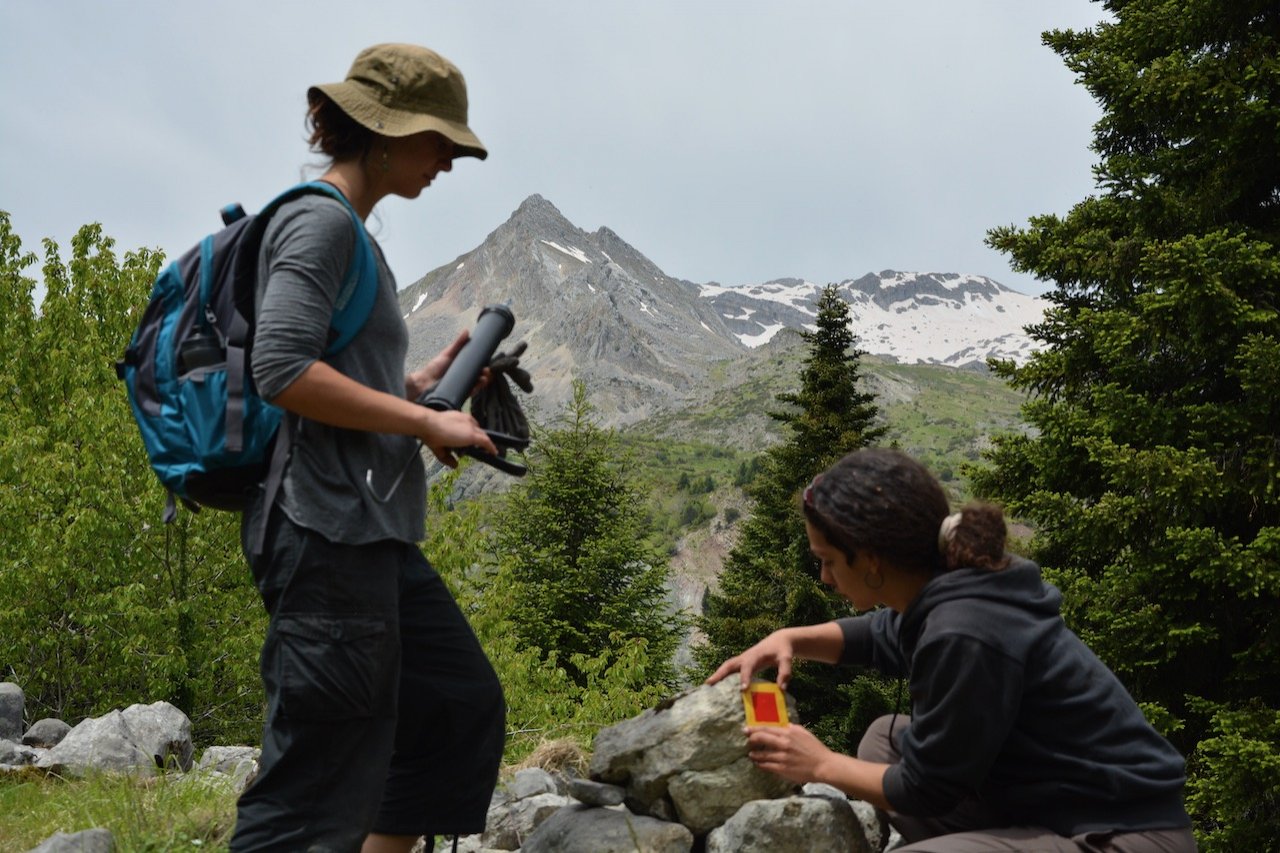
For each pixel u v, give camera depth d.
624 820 2.89
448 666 2.55
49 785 5.18
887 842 3.08
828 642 2.82
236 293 2.23
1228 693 10.72
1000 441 12.74
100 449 14.88
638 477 33.41
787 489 27.92
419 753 2.60
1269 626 10.30
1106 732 2.20
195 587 15.56
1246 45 11.30
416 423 2.20
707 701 2.89
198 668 15.39
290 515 2.16
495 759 2.63
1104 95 12.02
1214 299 10.26
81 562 15.13
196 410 2.21
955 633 2.18
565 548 31.03
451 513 15.96
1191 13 11.40
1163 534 10.82
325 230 2.19
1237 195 11.61
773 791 2.84
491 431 2.36
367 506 2.21
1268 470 10.13
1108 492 11.20
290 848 2.21
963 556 2.26
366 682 2.21
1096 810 2.19
